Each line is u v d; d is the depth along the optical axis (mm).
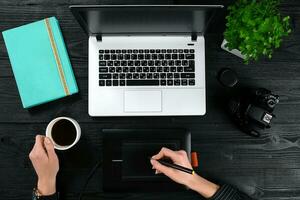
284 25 1019
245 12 966
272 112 1177
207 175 1190
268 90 1138
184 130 1155
